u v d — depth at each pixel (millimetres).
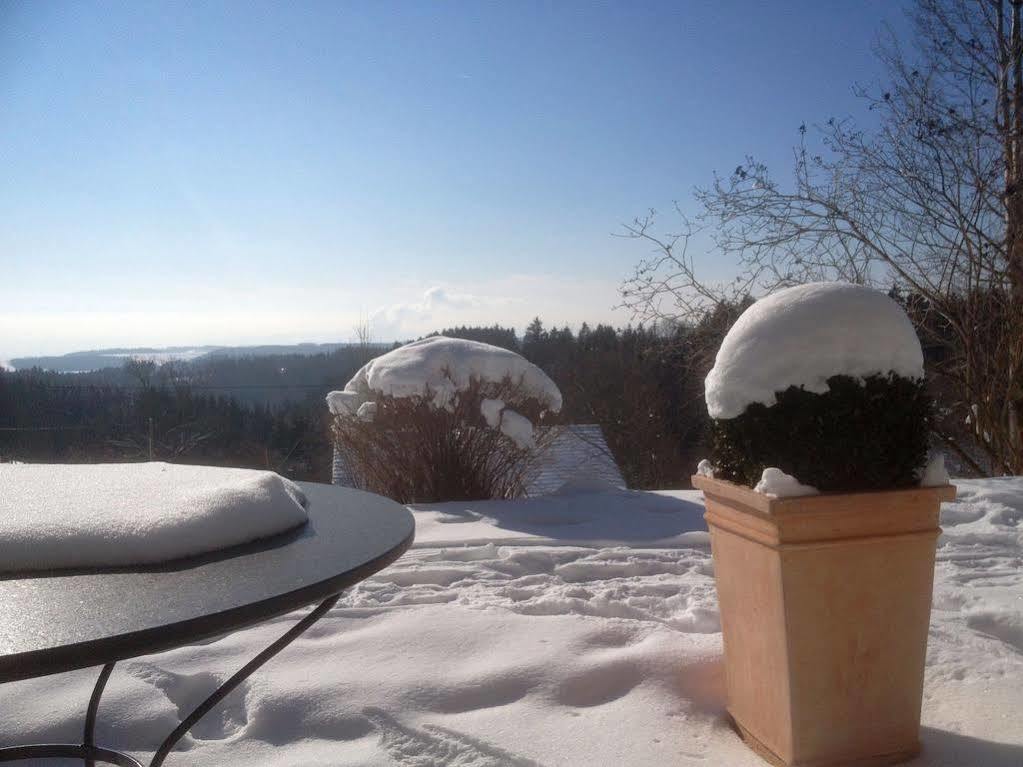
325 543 1751
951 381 9016
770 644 2127
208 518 1677
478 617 3195
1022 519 5219
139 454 21844
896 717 2117
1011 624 3178
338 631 3162
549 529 5113
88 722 2215
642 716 2389
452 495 6867
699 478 2486
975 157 8461
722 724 2402
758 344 2166
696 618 3260
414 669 2707
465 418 6934
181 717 2557
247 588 1390
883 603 2088
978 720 2352
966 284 8656
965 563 4297
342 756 2217
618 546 4672
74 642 1126
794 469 2115
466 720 2396
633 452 21578
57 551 1512
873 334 2090
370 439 7031
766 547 2102
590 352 23406
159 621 1214
